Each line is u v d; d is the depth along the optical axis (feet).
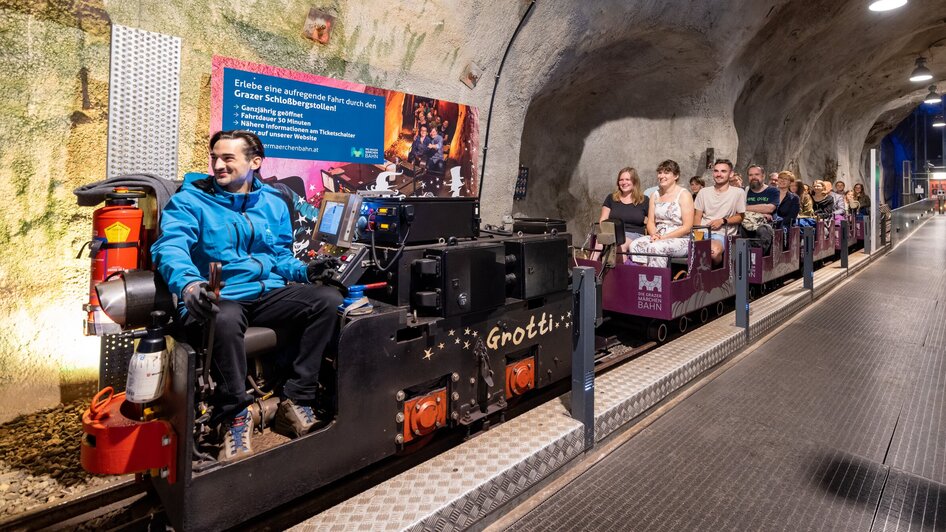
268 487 5.48
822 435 9.19
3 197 8.51
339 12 12.10
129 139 9.12
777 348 14.60
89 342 9.56
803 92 40.81
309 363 6.36
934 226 64.49
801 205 28.40
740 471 7.95
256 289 6.84
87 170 9.25
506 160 18.11
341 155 12.73
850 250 37.19
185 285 5.50
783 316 17.56
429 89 14.76
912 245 44.01
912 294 22.61
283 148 11.55
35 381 8.93
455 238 7.83
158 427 5.30
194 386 4.85
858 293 22.94
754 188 22.95
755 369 12.78
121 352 7.53
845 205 37.40
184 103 9.96
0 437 8.00
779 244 21.54
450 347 7.45
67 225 9.20
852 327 16.97
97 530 5.98
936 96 54.24
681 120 27.55
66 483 6.79
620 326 14.47
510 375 8.62
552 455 7.59
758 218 20.11
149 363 5.35
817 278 23.80
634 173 16.07
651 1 19.93
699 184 25.11
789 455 8.46
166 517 5.82
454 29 14.62
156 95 9.34
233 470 5.18
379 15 12.87
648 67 25.05
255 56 10.91
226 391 5.85
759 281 19.52
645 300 13.35
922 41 43.70
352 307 6.30
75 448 7.74
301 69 11.75
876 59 43.32
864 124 64.69
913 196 100.63
